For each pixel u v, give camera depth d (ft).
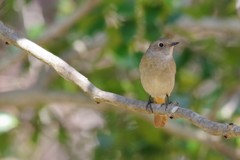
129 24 41.14
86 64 50.14
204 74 47.39
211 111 45.85
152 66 32.91
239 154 45.68
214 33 48.32
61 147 57.77
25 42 27.99
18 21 50.49
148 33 41.45
